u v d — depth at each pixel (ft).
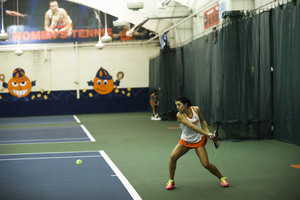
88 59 75.05
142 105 76.74
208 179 18.45
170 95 54.44
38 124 54.75
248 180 18.08
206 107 43.39
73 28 73.41
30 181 18.83
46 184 18.13
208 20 49.03
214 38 38.42
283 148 27.07
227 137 31.91
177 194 15.90
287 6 28.89
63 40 73.41
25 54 73.41
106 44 74.64
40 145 32.27
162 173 20.10
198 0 52.01
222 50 33.42
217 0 43.55
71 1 73.10
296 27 27.76
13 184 18.28
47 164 23.22
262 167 21.03
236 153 25.64
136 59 76.23
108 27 74.54
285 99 29.55
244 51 32.14
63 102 74.69
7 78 73.15
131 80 76.23
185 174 19.67
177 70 55.52
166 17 60.75
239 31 32.24
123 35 75.05
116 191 16.58
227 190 16.31
